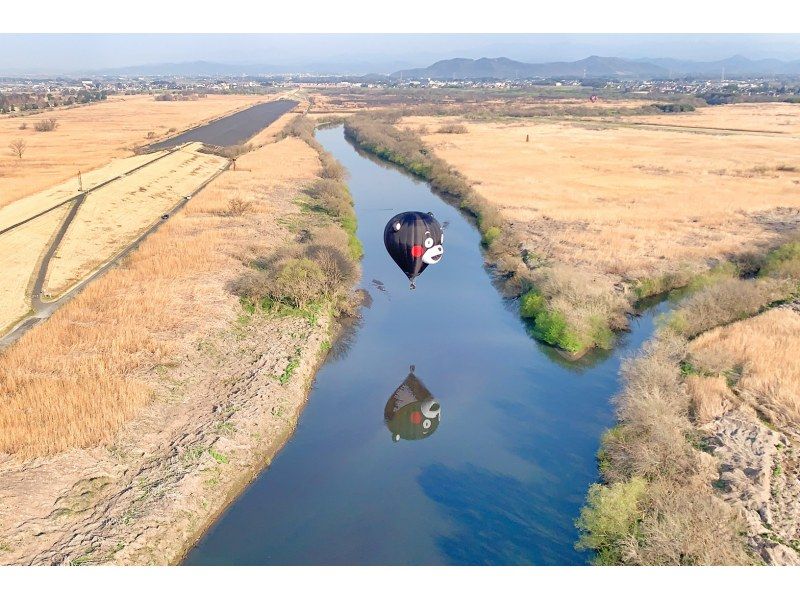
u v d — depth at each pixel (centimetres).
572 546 1861
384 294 3897
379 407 2645
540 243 4541
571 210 5516
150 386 2452
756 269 4159
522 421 2531
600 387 2802
